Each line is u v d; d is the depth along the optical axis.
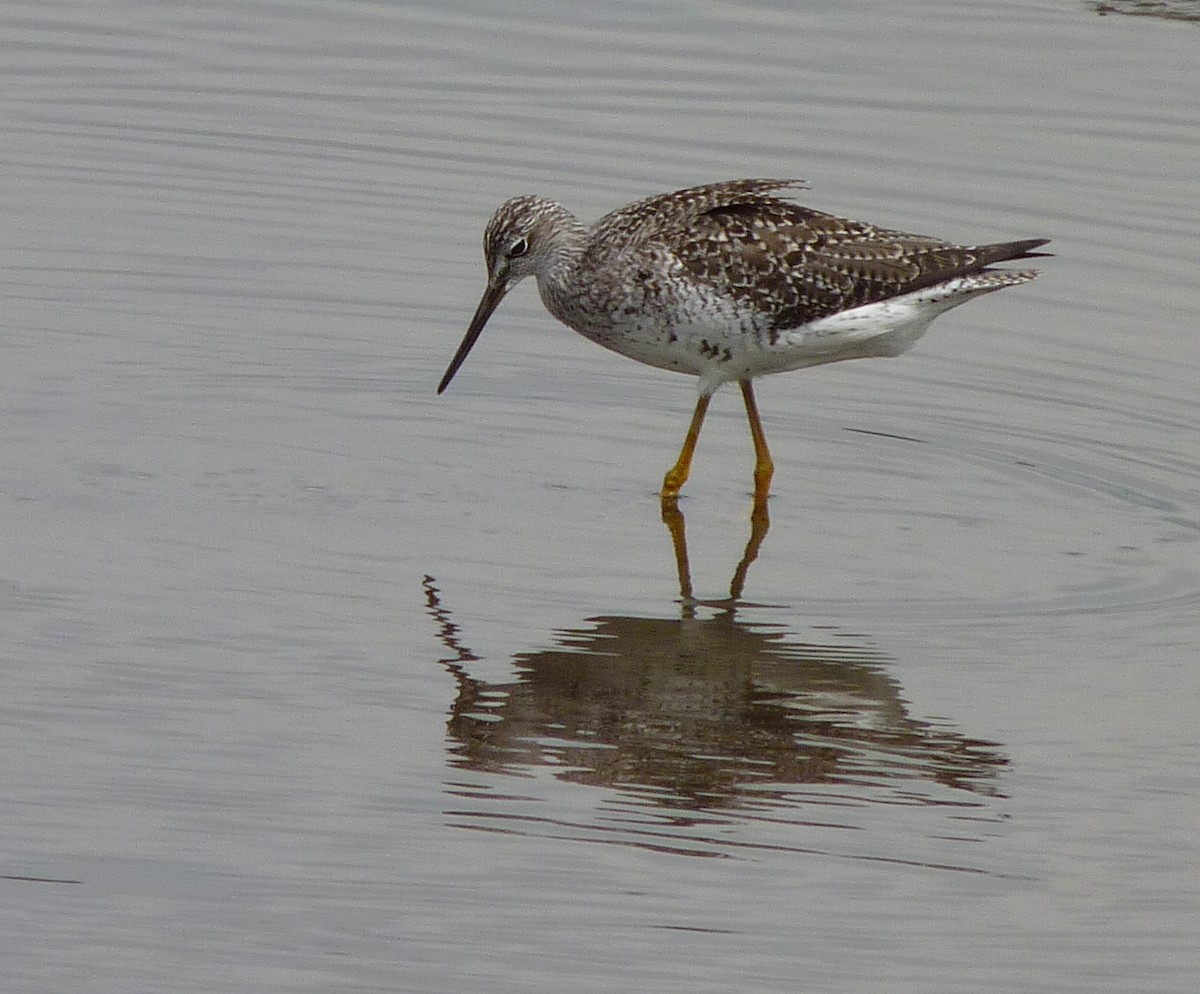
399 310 17.80
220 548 13.36
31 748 10.77
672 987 9.05
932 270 14.81
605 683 11.80
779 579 13.40
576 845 10.17
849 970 9.23
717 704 11.59
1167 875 10.09
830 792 10.78
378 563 13.30
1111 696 11.89
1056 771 11.05
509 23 23.52
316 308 17.70
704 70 22.36
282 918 9.45
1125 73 22.30
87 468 14.52
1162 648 12.51
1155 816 10.62
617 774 10.84
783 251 14.59
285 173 20.19
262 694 11.48
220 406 15.81
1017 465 15.57
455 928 9.43
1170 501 14.95
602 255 14.95
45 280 17.78
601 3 23.92
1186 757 11.21
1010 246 15.20
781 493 14.98
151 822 10.17
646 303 14.73
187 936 9.29
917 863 10.12
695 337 14.73
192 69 22.30
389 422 15.79
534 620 12.59
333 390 16.28
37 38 22.89
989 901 9.83
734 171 20.05
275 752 10.88
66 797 10.34
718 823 10.43
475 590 12.98
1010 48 22.92
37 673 11.55
